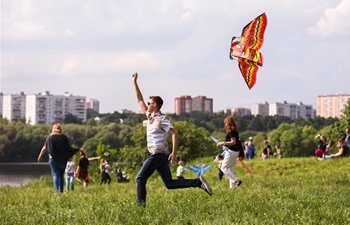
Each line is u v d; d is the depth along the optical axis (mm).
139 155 70938
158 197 13195
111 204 11508
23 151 184875
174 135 10961
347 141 31531
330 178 20516
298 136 117625
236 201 11469
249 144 40969
